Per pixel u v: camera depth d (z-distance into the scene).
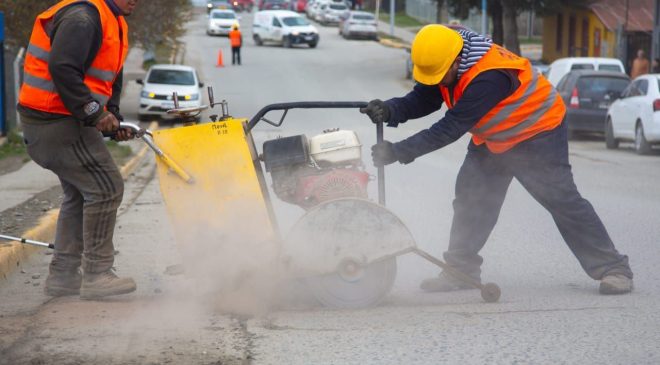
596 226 9.50
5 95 29.69
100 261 9.25
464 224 9.71
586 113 35.78
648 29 59.59
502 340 7.80
